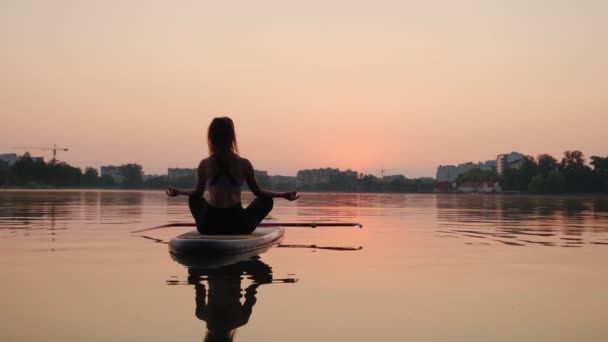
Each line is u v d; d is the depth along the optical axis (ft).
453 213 52.26
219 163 20.30
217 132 20.57
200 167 20.72
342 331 8.41
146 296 10.76
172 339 7.86
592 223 36.22
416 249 19.70
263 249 19.49
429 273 13.92
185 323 8.72
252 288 11.68
